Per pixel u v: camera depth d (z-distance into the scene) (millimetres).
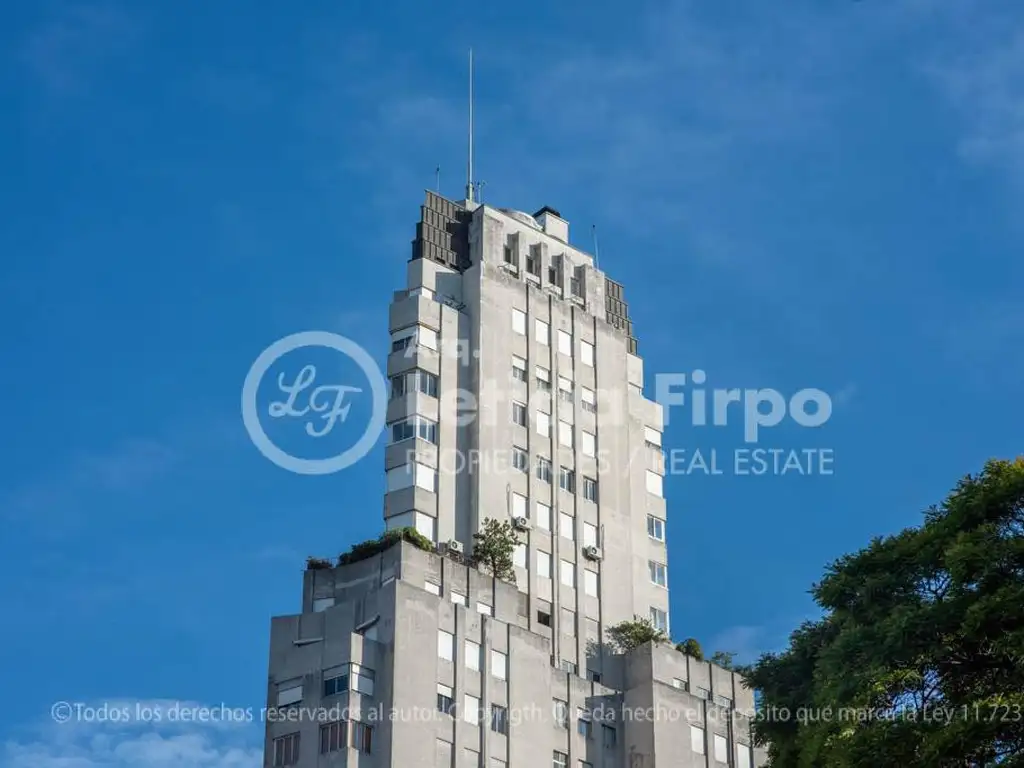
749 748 115375
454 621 105625
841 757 65875
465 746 103188
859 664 69688
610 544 119500
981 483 72438
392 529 109500
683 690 114812
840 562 74500
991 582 67938
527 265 124375
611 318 128875
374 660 101938
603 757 111000
